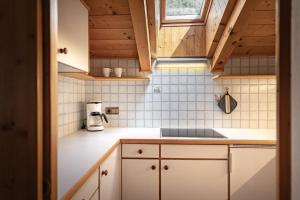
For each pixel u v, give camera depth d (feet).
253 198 5.86
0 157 1.90
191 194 5.98
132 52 7.48
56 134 2.10
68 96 6.48
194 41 7.65
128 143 5.98
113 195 5.23
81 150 4.54
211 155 5.92
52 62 2.02
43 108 1.97
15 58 1.88
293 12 2.02
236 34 5.70
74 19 4.47
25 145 1.88
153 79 7.88
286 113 2.09
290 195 2.08
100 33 6.49
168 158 6.00
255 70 7.64
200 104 7.81
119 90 7.94
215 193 5.94
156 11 6.01
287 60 2.08
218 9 6.02
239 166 5.87
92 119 7.18
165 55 7.70
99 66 7.88
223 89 7.76
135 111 7.91
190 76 7.82
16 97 1.88
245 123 7.72
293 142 2.04
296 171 2.00
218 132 6.95
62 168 3.42
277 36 2.14
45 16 1.96
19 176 1.90
